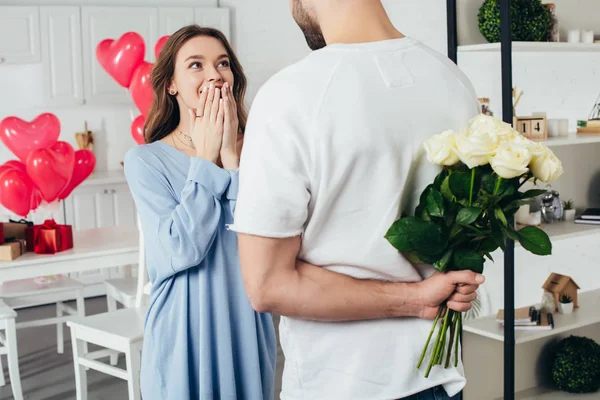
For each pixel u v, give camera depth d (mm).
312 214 1117
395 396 1165
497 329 3102
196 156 2176
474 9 3252
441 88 1166
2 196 3900
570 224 3305
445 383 1208
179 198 2152
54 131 4234
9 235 3572
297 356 1196
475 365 3295
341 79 1096
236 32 6500
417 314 1165
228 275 2105
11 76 6008
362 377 1164
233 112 2176
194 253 2012
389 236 1090
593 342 3480
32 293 3889
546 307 3287
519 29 3119
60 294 5848
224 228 2107
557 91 3449
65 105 5836
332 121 1072
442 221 1116
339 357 1177
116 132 6344
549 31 3236
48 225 3541
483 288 3467
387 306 1146
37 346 4719
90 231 4039
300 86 1089
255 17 6367
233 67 2348
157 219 2096
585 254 3529
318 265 1152
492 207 1106
